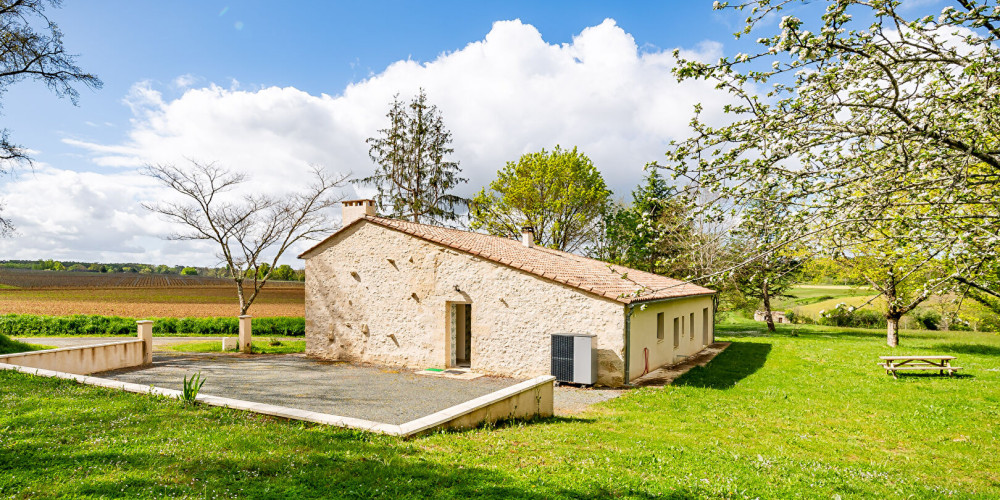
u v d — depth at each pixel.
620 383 13.63
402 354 17.06
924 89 5.63
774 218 6.15
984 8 4.53
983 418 10.38
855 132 5.50
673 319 18.91
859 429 9.69
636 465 6.43
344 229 18.41
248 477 5.18
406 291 17.06
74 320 31.94
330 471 5.45
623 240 36.00
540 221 33.72
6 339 19.58
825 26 4.82
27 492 4.66
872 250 7.36
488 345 15.45
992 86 5.06
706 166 6.01
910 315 31.22
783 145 5.65
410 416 9.97
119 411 7.74
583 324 14.15
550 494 5.09
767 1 4.92
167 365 17.42
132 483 4.90
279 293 55.28
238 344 22.50
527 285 14.93
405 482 5.21
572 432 8.29
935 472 7.26
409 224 19.03
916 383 14.01
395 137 32.62
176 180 22.98
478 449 6.62
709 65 5.37
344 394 12.14
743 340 26.73
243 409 8.13
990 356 19.70
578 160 33.03
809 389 13.28
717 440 8.38
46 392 9.19
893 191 5.38
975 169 6.53
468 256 15.92
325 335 18.84
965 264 5.45
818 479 6.33
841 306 6.31
